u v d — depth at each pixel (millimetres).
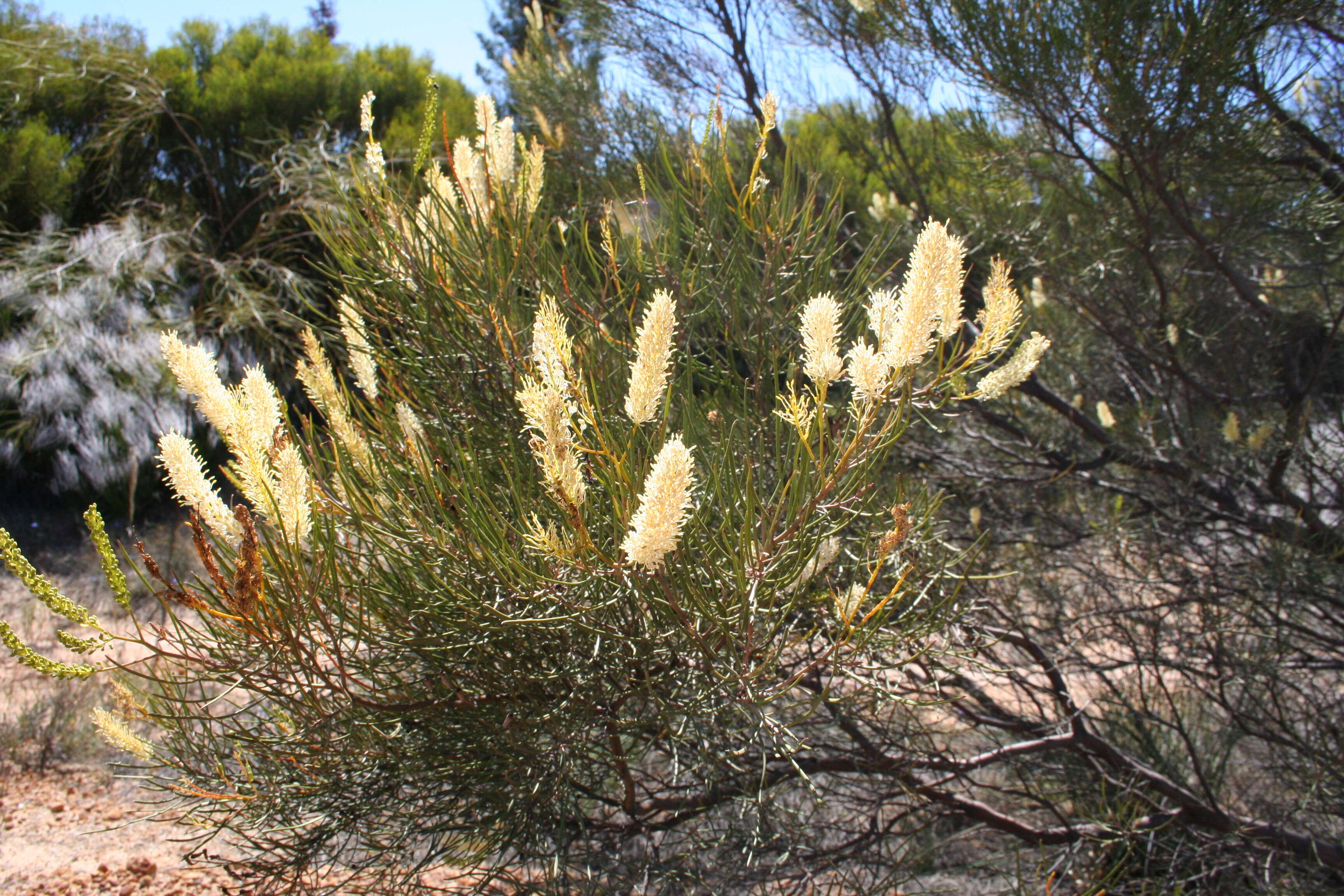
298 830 1894
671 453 1196
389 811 1904
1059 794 3291
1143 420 4176
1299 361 4152
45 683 5434
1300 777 2996
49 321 8469
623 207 2455
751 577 1622
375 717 1771
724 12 4391
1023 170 4043
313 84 12273
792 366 1982
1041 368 4621
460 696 1828
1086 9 3170
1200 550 3900
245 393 1401
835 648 1756
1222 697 3248
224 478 7457
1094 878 2809
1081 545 4203
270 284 9859
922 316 1393
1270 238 3764
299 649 1500
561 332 1413
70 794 4531
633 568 1480
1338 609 3461
